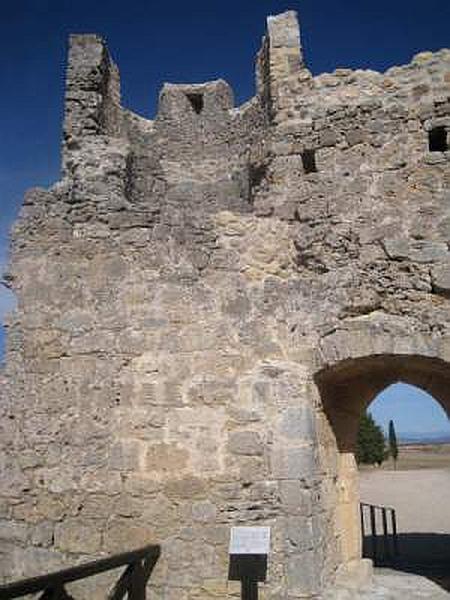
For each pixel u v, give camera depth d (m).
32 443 6.73
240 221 7.04
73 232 7.11
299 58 7.69
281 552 6.08
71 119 8.06
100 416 6.63
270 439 6.34
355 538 7.55
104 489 6.47
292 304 6.80
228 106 9.71
